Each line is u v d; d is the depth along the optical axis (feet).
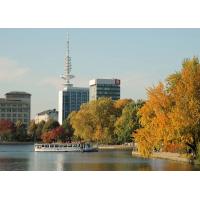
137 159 474.08
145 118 369.50
